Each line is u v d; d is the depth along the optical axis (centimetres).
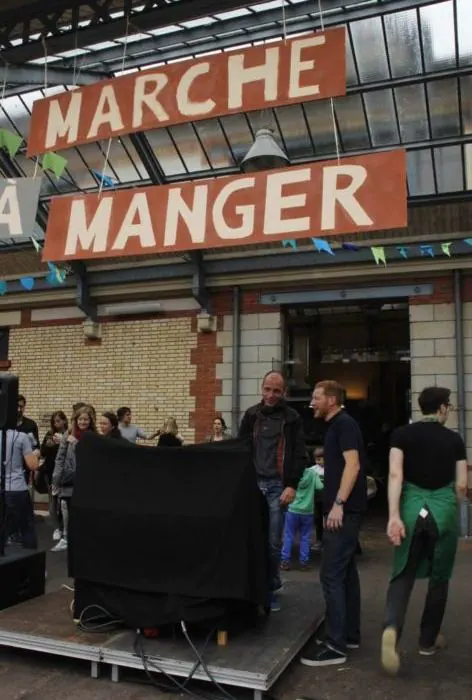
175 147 914
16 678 399
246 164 727
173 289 1020
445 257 868
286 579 609
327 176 370
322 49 389
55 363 1098
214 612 394
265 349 966
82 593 437
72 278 1065
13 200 429
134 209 407
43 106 454
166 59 794
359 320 1370
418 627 478
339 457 422
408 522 387
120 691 379
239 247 955
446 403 407
